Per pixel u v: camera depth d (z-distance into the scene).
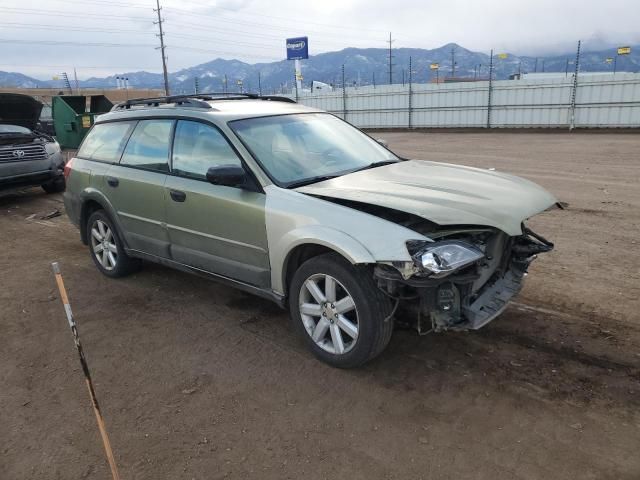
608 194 8.95
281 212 3.63
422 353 3.78
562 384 3.33
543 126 25.06
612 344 3.78
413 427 3.00
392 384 3.42
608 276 5.07
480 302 3.44
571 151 15.48
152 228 4.77
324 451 2.84
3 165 9.20
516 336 3.95
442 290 3.22
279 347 3.96
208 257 4.30
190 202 4.26
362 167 4.35
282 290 3.83
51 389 3.53
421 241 3.09
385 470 2.68
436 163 4.66
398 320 3.52
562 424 2.96
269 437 2.97
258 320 4.44
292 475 2.68
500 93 25.98
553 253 5.82
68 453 2.91
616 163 12.66
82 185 5.53
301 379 3.53
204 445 2.92
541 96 24.73
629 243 6.11
